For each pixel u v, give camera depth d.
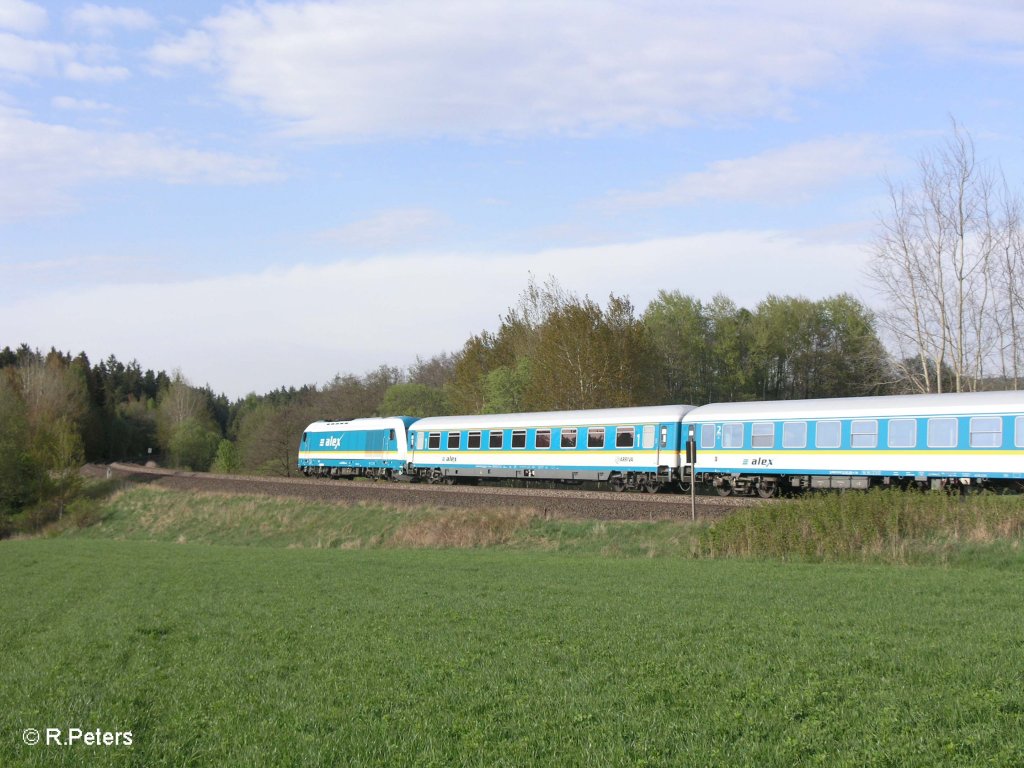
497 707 10.88
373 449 54.69
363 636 15.39
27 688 12.91
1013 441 29.05
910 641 13.25
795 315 84.75
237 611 18.84
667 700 10.86
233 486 54.12
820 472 33.59
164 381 180.12
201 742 10.15
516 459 45.06
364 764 9.20
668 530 29.95
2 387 69.38
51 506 59.28
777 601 17.38
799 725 9.68
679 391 84.12
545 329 60.91
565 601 18.34
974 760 8.44
